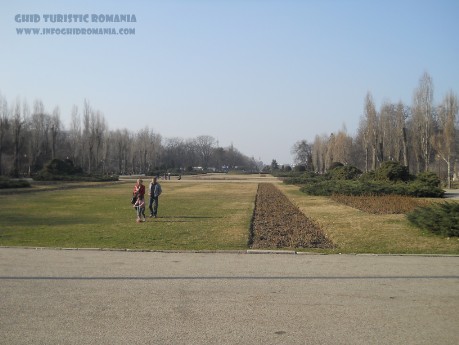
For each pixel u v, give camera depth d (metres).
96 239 13.88
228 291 7.70
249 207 26.20
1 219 19.38
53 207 25.69
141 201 19.08
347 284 8.24
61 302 6.95
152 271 9.25
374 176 41.56
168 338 5.53
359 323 6.12
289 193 40.88
